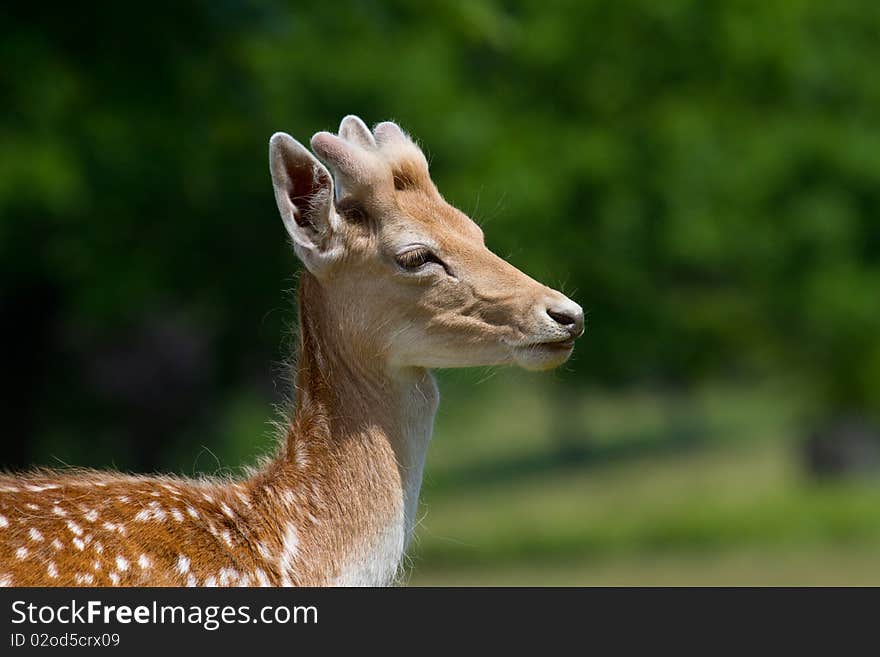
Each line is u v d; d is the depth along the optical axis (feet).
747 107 65.87
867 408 84.17
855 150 66.23
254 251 55.16
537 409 201.77
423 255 19.12
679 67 64.03
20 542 17.30
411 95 53.47
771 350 77.92
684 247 60.29
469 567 61.62
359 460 19.25
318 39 54.39
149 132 48.96
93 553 17.51
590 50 62.49
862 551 62.95
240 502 18.86
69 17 49.08
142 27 49.49
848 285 66.64
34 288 57.31
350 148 19.27
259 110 52.90
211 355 63.77
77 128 47.67
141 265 51.52
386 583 19.30
